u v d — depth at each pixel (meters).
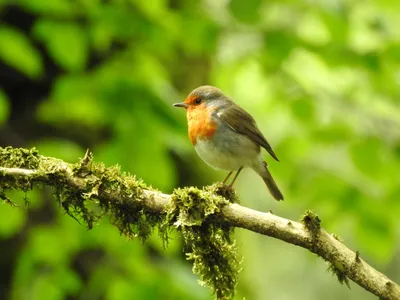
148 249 11.50
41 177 5.91
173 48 11.34
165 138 9.98
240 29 10.90
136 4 10.53
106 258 11.17
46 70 12.74
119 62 10.64
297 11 11.41
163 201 5.96
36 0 10.20
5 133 12.58
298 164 11.99
